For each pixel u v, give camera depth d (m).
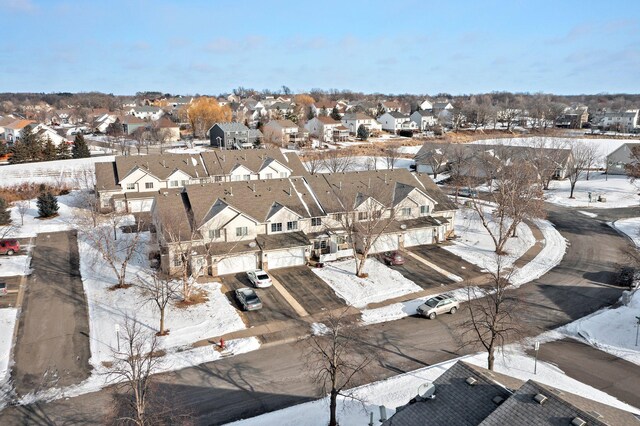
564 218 68.50
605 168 104.81
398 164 106.81
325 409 26.61
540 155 87.19
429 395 18.95
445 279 45.69
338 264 48.72
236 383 29.11
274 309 39.00
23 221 61.38
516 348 33.69
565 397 16.44
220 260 45.22
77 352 32.06
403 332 35.75
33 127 120.56
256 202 50.03
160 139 125.62
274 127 131.12
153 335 34.22
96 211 60.44
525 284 44.88
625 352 33.16
